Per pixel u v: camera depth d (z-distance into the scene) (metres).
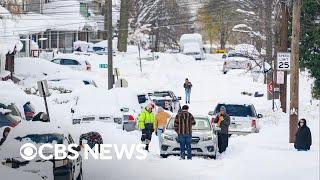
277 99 74.25
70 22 122.88
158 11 147.88
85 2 135.38
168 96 63.00
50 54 102.06
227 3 151.62
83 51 121.06
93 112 47.22
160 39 157.00
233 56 109.44
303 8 59.31
